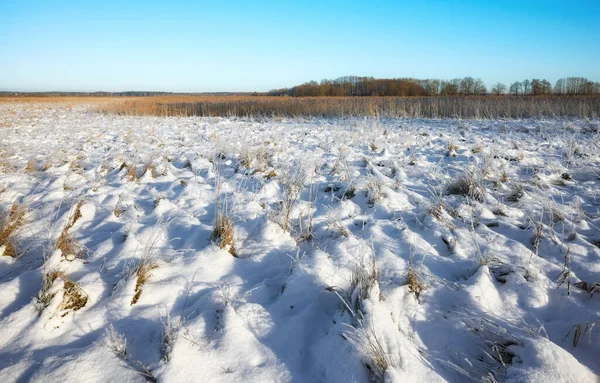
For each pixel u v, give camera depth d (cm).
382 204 490
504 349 249
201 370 223
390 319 257
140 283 305
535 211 452
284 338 257
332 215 425
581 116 1410
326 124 1377
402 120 1600
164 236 405
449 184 548
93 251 368
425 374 220
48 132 1253
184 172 677
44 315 261
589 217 434
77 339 252
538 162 693
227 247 366
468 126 1234
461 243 388
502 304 296
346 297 284
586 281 322
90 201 489
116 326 263
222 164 724
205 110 2314
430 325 277
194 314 278
